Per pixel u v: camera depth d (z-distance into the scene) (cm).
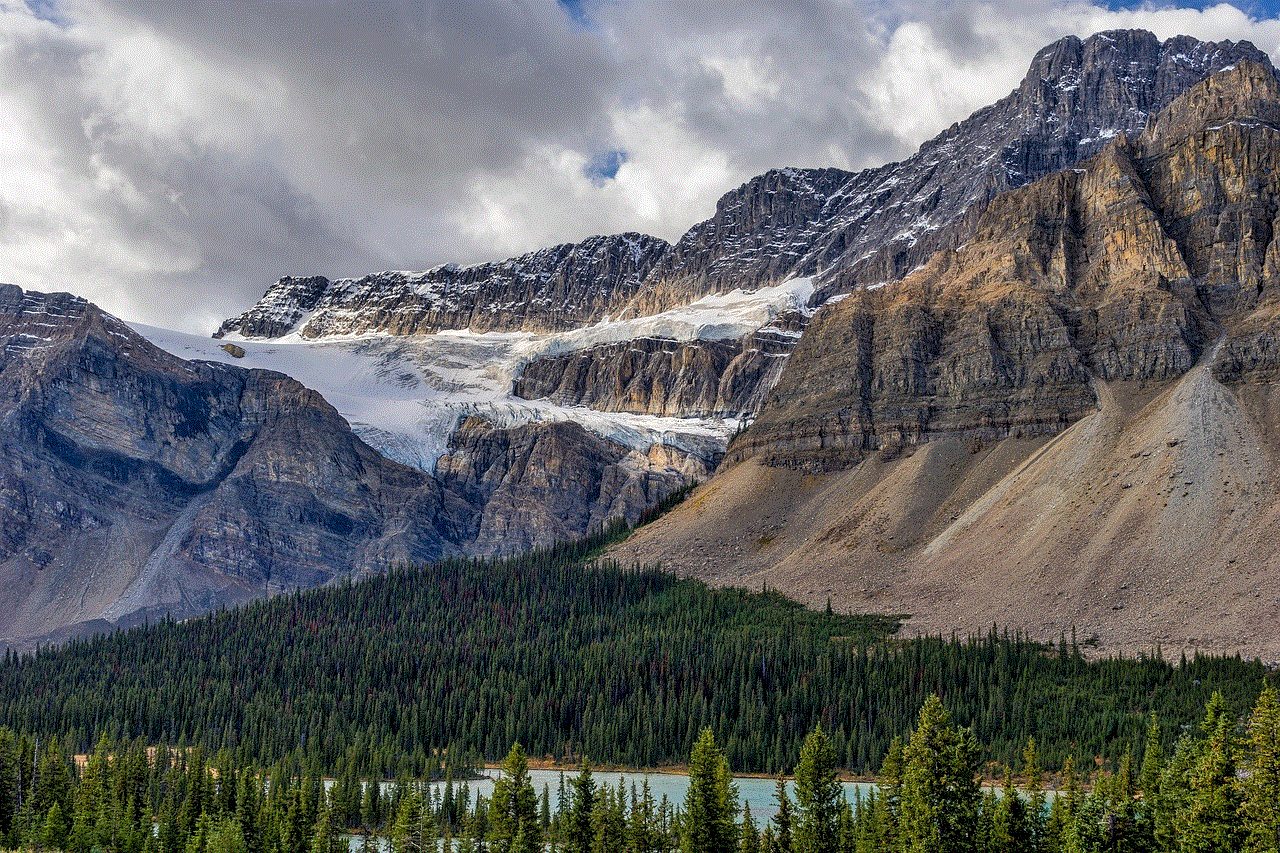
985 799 17062
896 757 17662
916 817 15750
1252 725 15200
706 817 17850
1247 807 14425
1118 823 15562
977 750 15975
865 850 16688
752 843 18025
